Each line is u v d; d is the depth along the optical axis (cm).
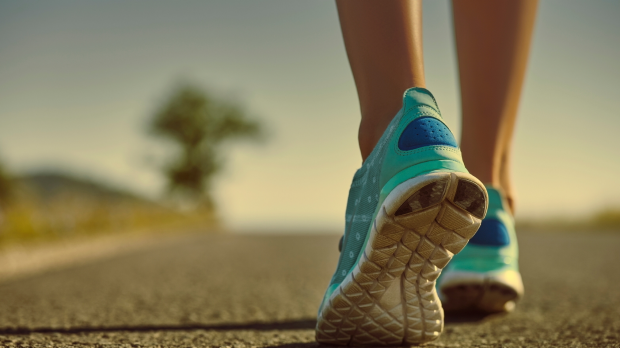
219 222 1664
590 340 122
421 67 104
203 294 221
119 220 857
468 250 148
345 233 114
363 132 105
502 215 150
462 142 158
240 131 2331
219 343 117
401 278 100
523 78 158
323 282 271
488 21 152
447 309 158
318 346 114
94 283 265
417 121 93
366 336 109
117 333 130
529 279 277
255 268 351
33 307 182
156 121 2298
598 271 313
